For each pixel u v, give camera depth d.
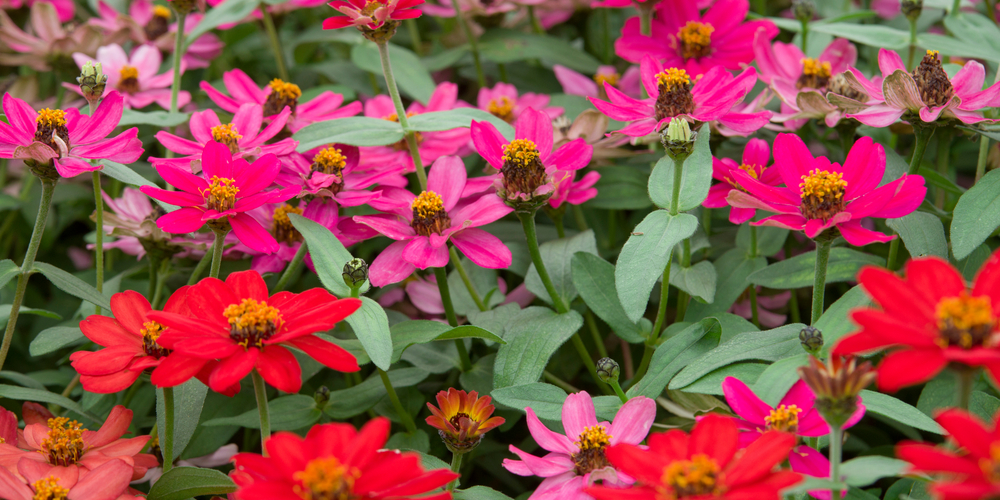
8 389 0.79
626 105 0.84
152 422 0.86
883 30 0.92
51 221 1.04
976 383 0.79
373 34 0.83
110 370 0.73
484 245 0.81
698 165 0.79
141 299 0.75
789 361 0.74
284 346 0.71
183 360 0.70
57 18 1.01
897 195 0.74
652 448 0.68
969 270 0.82
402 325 0.80
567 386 0.87
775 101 0.93
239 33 1.08
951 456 0.64
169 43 1.04
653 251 0.77
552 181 0.81
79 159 0.78
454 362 0.86
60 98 1.01
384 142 0.84
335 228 0.83
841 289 0.90
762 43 0.91
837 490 0.70
